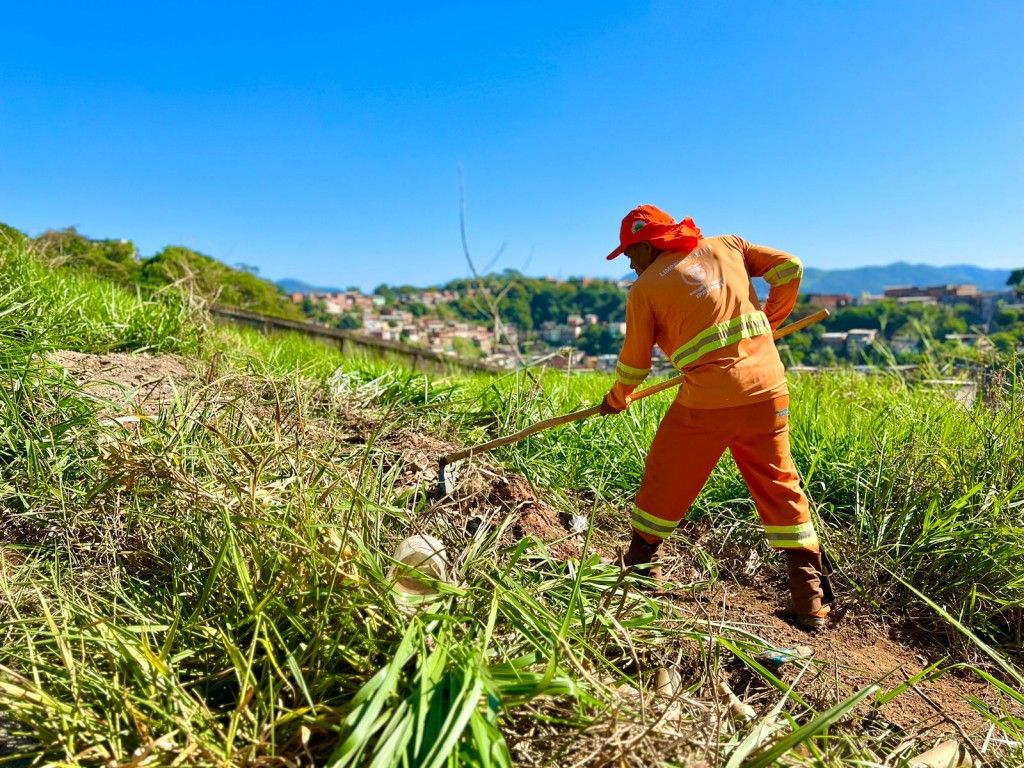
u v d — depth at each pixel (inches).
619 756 85.2
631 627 116.0
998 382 204.1
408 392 223.6
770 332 138.6
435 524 142.9
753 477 140.2
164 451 120.3
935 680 133.6
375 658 97.8
